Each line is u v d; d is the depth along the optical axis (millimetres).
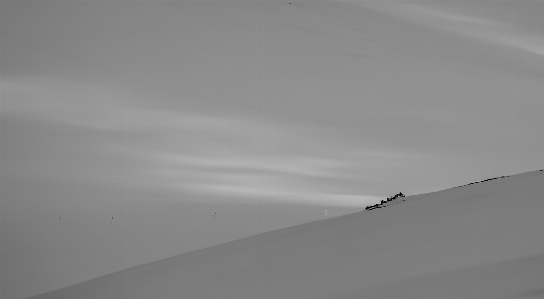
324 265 19328
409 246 18812
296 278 18828
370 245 20062
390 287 15328
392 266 17453
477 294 13398
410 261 17422
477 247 17219
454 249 17547
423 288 14617
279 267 20469
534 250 15945
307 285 17859
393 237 20172
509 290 13281
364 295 15164
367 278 16984
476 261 16062
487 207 20609
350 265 18609
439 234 19203
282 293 17781
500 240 17297
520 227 18031
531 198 20594
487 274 14586
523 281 13680
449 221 20219
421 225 20578
